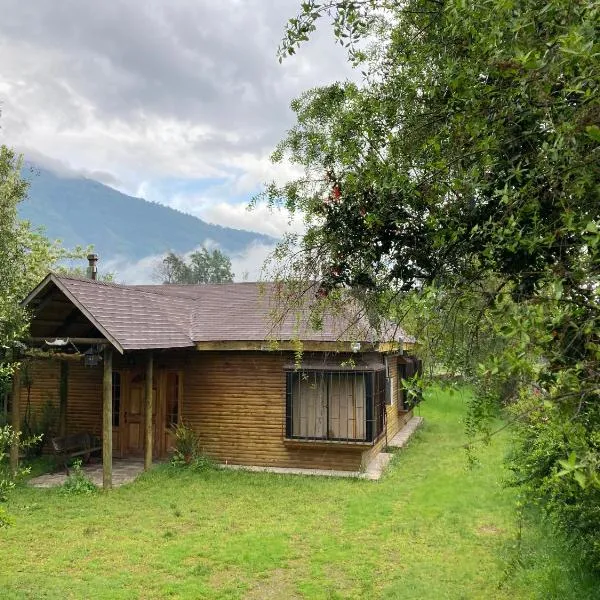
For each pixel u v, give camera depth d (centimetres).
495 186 292
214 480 1152
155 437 1393
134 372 1418
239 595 639
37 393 1485
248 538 810
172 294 1616
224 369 1351
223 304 1571
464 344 307
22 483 1108
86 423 1448
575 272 217
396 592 629
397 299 378
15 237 1146
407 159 351
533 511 786
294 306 459
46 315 1191
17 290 1062
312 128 426
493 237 278
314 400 1260
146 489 1083
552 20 228
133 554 757
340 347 927
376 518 895
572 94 244
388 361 1513
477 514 892
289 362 1299
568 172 233
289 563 728
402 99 370
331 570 704
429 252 359
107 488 1054
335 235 397
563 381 199
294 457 1283
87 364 1077
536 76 240
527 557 655
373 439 1216
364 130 375
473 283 312
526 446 707
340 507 962
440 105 346
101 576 688
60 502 993
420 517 892
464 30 287
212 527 863
